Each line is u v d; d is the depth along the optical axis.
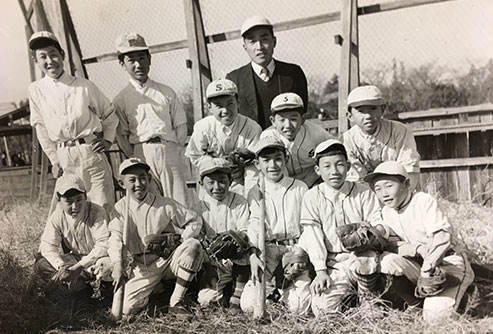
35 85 4.75
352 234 3.48
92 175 4.72
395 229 3.66
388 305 3.67
